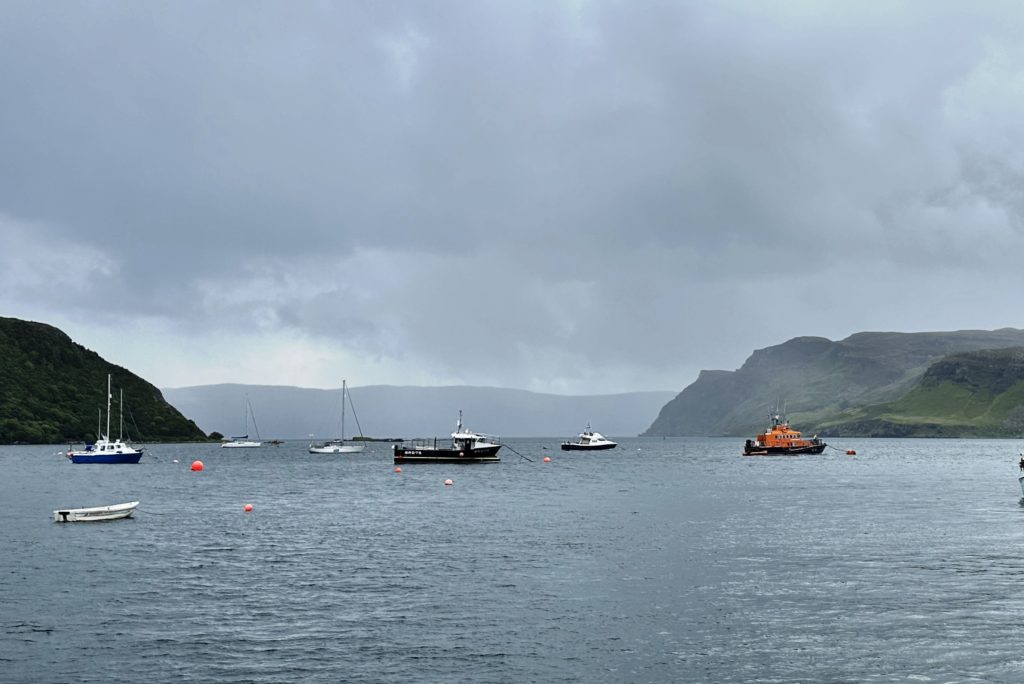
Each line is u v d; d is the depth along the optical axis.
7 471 185.25
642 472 180.62
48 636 39.62
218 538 71.12
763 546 64.69
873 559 58.41
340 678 33.94
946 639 38.62
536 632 40.16
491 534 72.62
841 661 35.78
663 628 40.75
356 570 55.38
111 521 84.19
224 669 34.97
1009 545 64.56
